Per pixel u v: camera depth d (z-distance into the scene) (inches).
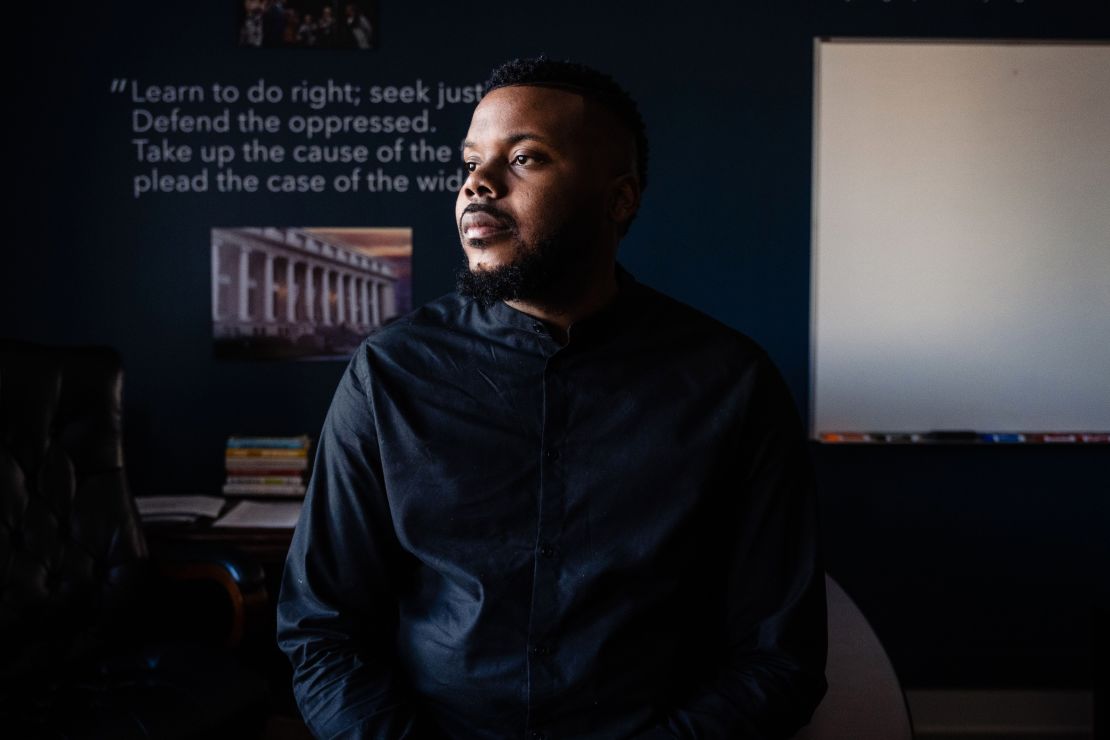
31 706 62.4
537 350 39.2
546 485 37.7
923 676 100.3
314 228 97.2
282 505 89.8
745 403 38.7
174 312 96.8
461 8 96.3
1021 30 96.7
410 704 37.9
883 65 96.0
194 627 92.4
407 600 40.1
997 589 100.0
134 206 95.9
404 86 96.7
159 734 58.6
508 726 36.6
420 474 38.2
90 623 74.7
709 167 97.7
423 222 97.7
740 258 98.1
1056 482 99.4
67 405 76.9
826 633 39.2
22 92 94.4
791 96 97.3
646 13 96.8
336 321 97.8
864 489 99.4
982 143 96.3
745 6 96.9
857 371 97.7
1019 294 97.1
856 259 97.0
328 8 95.9
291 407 98.0
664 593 37.2
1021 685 100.3
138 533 77.6
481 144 36.7
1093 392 97.7
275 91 96.1
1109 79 96.3
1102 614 87.2
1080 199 96.7
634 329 39.8
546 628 36.4
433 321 41.3
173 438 97.3
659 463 37.8
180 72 95.4
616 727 36.4
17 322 95.6
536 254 35.9
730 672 38.1
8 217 95.0
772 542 39.1
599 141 37.4
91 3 94.4
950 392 97.8
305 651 38.4
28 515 72.7
